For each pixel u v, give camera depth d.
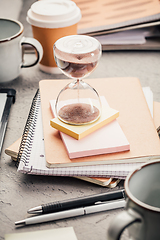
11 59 0.75
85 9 0.97
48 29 0.75
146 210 0.30
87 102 0.53
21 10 1.09
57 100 0.55
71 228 0.41
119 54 0.94
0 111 0.63
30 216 0.43
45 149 0.50
